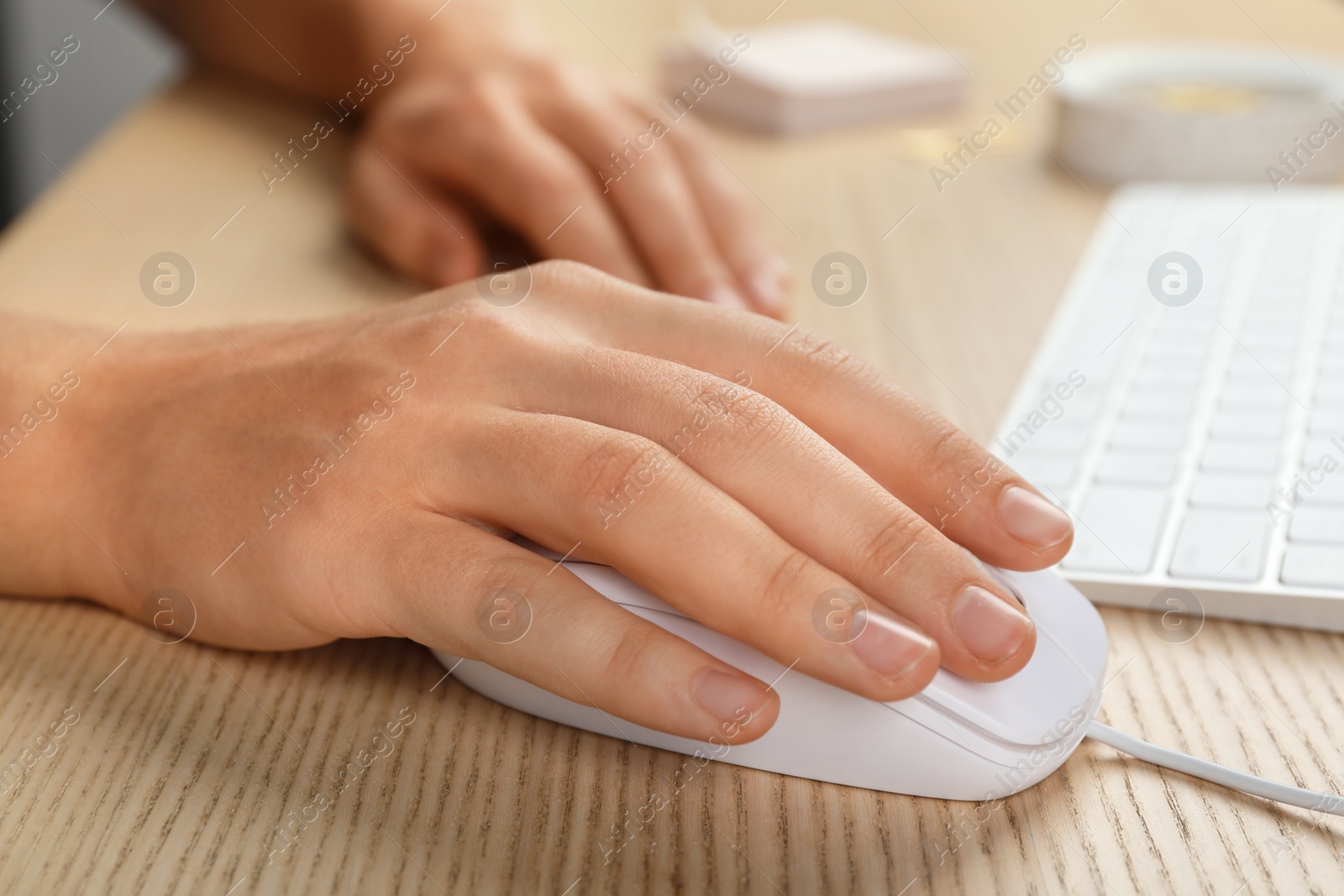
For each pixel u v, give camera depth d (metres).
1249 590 0.51
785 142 0.85
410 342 0.54
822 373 0.52
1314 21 1.02
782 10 1.14
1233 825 0.47
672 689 0.48
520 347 0.53
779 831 0.47
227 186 0.71
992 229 0.69
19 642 0.52
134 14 0.93
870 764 0.48
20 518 0.53
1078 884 0.46
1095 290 0.63
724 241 0.65
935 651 0.47
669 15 1.12
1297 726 0.49
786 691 0.48
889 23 1.09
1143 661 0.51
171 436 0.53
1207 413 0.56
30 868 0.46
